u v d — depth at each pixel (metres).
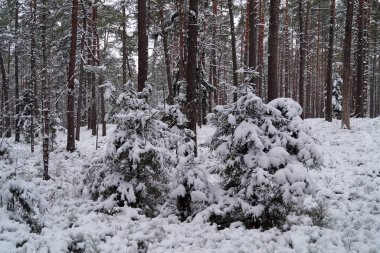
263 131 7.87
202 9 21.45
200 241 6.75
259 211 7.14
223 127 8.43
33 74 18.50
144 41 12.75
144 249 6.46
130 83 9.53
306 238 6.62
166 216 8.46
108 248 6.23
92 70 16.77
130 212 8.11
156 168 8.98
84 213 8.29
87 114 31.89
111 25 25.69
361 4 23.67
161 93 25.67
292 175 7.06
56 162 15.59
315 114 46.12
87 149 19.95
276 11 13.55
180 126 12.12
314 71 43.91
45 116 12.51
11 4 24.33
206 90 21.22
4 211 6.90
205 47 20.34
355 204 8.78
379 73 51.53
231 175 8.27
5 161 11.09
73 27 16.84
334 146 15.98
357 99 24.52
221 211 7.57
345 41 19.22
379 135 16.89
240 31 32.00
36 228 6.91
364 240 6.45
